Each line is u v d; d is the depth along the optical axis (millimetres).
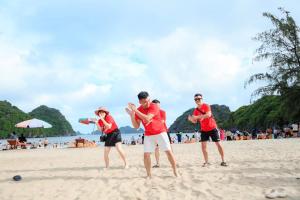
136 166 9492
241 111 91375
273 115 60500
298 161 8617
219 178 6617
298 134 34594
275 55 36562
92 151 20219
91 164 10891
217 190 5520
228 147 16969
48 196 5828
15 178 7688
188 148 18703
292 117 37188
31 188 6637
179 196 5262
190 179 6664
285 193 4879
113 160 12070
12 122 151875
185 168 8406
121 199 5305
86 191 6102
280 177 6332
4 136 145500
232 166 8266
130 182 6734
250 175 6750
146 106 6832
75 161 12430
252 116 74062
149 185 6305
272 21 36594
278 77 36062
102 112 9133
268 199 4746
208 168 8117
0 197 5906
